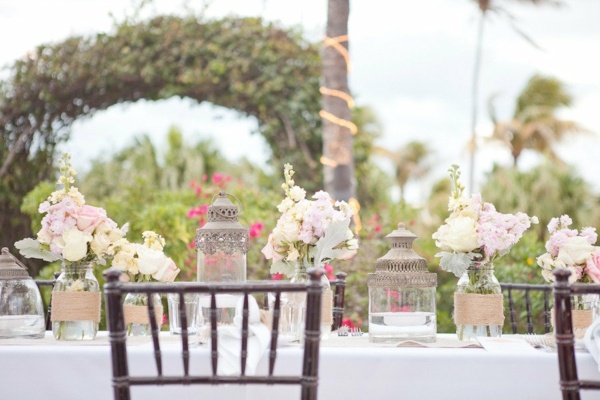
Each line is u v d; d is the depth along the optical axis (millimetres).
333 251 3080
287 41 9320
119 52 8812
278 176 9820
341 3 8070
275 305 2426
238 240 3109
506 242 3037
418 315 2961
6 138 8367
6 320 3094
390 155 22547
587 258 3062
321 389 2578
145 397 2580
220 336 2590
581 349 2738
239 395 2576
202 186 8523
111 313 2348
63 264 3119
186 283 2441
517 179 13531
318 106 9406
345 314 6586
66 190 3182
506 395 2557
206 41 9109
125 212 7809
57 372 2611
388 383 2570
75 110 8758
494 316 3064
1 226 8062
